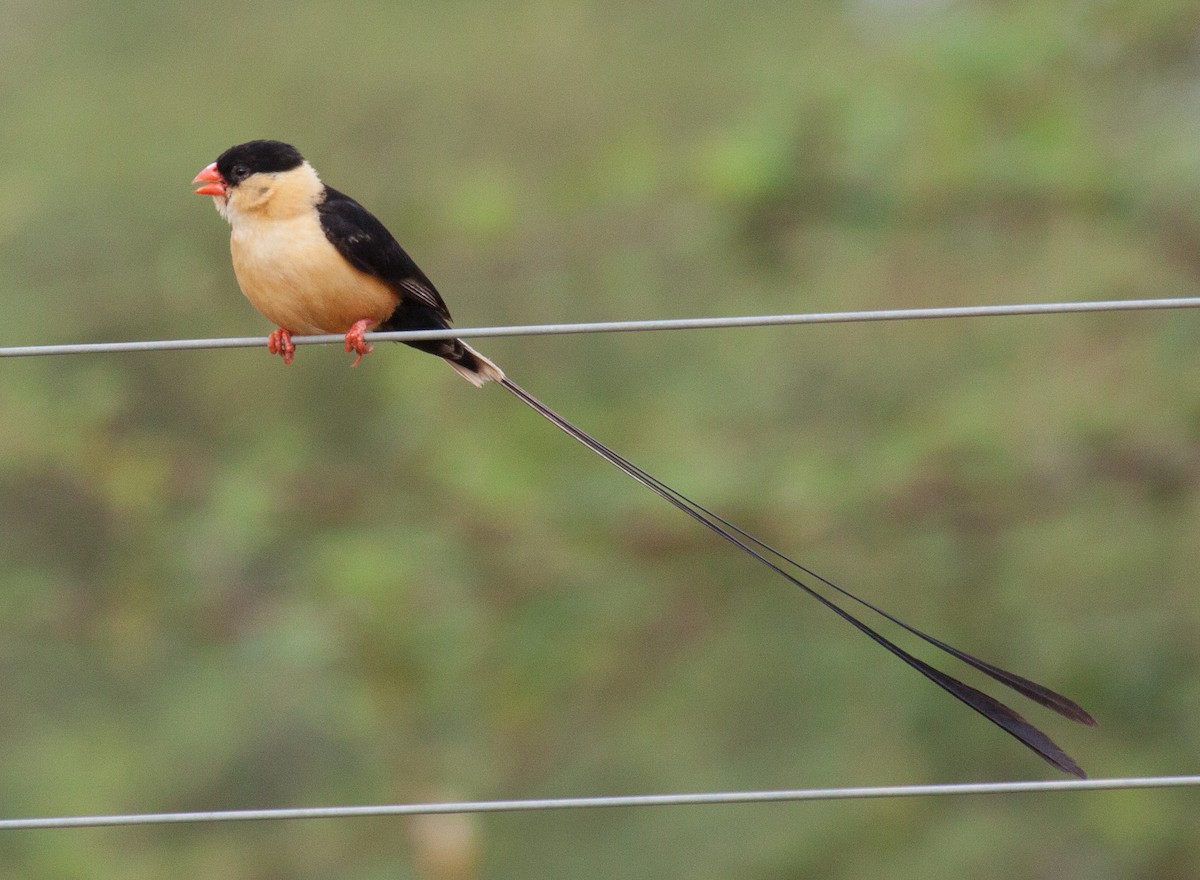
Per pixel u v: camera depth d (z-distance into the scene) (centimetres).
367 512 1427
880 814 1312
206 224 1360
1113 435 1299
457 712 1400
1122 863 1278
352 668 1403
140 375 1380
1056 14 1316
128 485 1371
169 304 1360
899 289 1296
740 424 1338
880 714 1329
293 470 1420
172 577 1424
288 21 1384
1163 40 1278
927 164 1288
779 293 1323
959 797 1309
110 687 1408
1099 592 1298
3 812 1362
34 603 1396
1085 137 1309
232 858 1365
